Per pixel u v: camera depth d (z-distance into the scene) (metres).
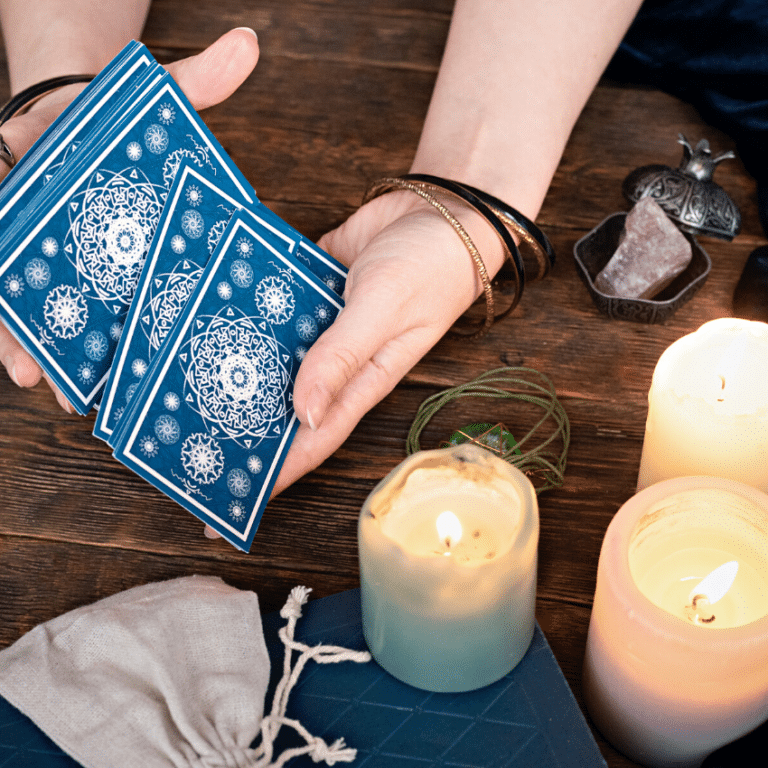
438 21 1.20
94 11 0.98
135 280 0.67
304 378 0.63
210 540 0.72
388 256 0.71
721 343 0.66
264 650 0.60
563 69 0.89
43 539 0.73
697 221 0.88
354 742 0.56
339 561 0.71
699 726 0.52
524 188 0.86
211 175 0.71
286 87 1.12
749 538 0.57
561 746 0.55
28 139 0.77
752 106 0.98
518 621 0.54
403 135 1.06
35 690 0.56
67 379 0.64
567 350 0.85
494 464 0.55
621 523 0.53
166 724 0.54
